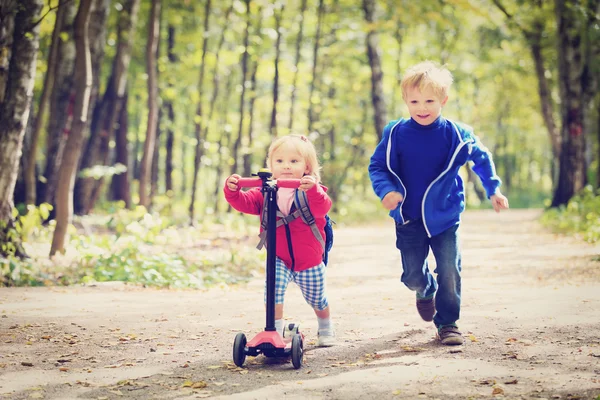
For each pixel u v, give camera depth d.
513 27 30.53
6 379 5.35
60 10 16.77
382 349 6.27
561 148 25.70
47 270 12.49
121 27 24.75
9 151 12.48
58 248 14.09
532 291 9.66
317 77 37.81
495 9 31.44
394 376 5.29
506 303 8.64
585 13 23.69
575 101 25.31
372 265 14.10
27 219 13.32
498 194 6.38
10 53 12.29
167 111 34.34
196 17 30.77
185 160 51.44
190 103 34.31
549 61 35.03
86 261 13.12
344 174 34.81
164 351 6.33
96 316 8.07
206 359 6.02
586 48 26.06
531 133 59.75
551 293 9.38
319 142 37.66
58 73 21.34
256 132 39.97
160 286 11.21
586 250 15.22
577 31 24.77
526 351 6.02
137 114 39.72
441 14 22.61
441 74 6.30
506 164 60.56
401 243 6.61
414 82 6.23
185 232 19.53
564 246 16.36
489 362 5.66
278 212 6.17
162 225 14.28
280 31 30.31
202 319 7.93
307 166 6.37
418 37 39.53
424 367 5.54
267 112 41.16
